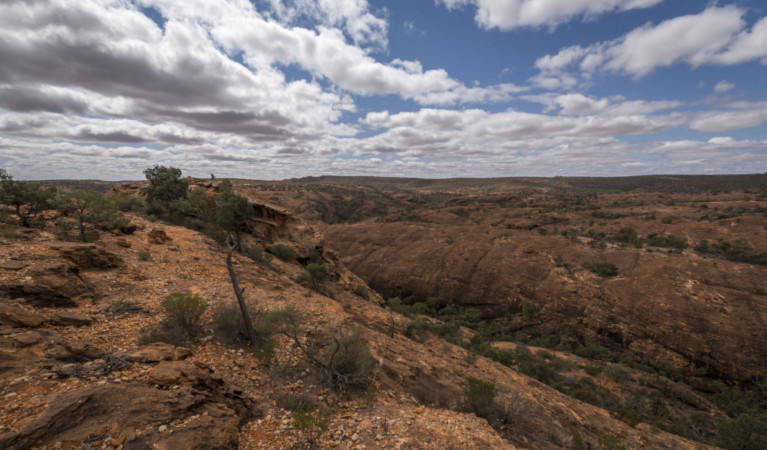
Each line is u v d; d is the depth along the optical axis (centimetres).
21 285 845
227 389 700
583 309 8919
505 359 4091
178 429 492
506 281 10812
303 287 2345
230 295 1407
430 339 2291
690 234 12481
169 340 858
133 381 592
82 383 549
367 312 2461
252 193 4656
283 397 791
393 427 754
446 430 778
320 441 643
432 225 17038
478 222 18525
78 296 969
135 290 1175
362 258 14625
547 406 1564
